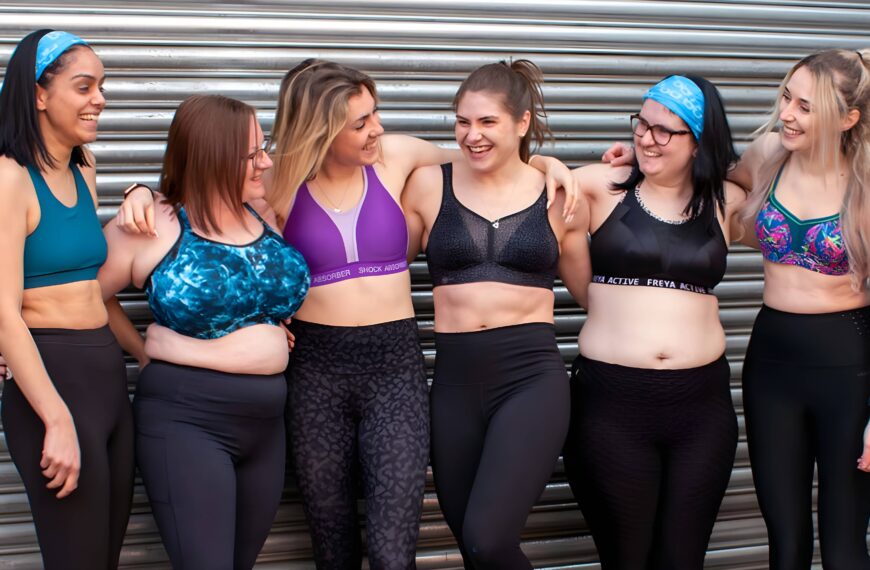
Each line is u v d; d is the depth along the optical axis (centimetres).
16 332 226
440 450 286
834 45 366
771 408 289
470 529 266
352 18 331
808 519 292
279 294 261
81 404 241
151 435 251
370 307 281
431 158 300
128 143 320
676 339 282
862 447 281
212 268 250
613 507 290
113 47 316
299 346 284
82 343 243
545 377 281
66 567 242
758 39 360
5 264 226
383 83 335
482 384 283
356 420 287
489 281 282
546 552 354
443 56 338
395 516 269
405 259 291
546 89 346
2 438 312
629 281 287
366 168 287
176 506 246
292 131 269
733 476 366
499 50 342
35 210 233
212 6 321
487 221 283
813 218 277
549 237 284
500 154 275
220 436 254
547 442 274
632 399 284
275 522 330
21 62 231
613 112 353
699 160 280
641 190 291
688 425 286
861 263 275
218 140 248
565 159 351
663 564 293
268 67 327
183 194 255
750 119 362
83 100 235
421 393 286
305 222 280
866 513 288
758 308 367
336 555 284
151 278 253
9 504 316
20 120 231
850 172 272
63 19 311
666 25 354
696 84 281
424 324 342
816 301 281
